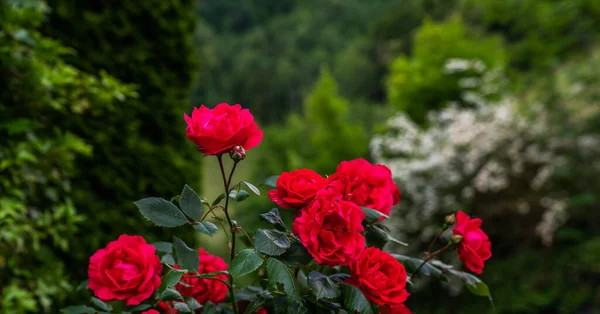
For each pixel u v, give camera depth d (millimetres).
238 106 1075
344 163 1256
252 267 1003
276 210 1137
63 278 2361
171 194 3045
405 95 9883
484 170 6395
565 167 6148
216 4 48250
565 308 5508
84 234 2652
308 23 45594
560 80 6898
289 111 42719
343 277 1139
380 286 1062
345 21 45406
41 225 2264
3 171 2201
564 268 5906
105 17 2979
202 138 1007
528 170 6449
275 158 10625
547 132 6457
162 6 3336
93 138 2781
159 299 1051
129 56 3111
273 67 43781
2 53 2145
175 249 1181
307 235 1033
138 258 1151
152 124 3242
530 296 5750
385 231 1262
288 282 989
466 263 1241
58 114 2631
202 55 24078
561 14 7195
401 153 7602
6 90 2322
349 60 32375
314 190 1101
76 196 2604
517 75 8688
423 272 1258
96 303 1247
